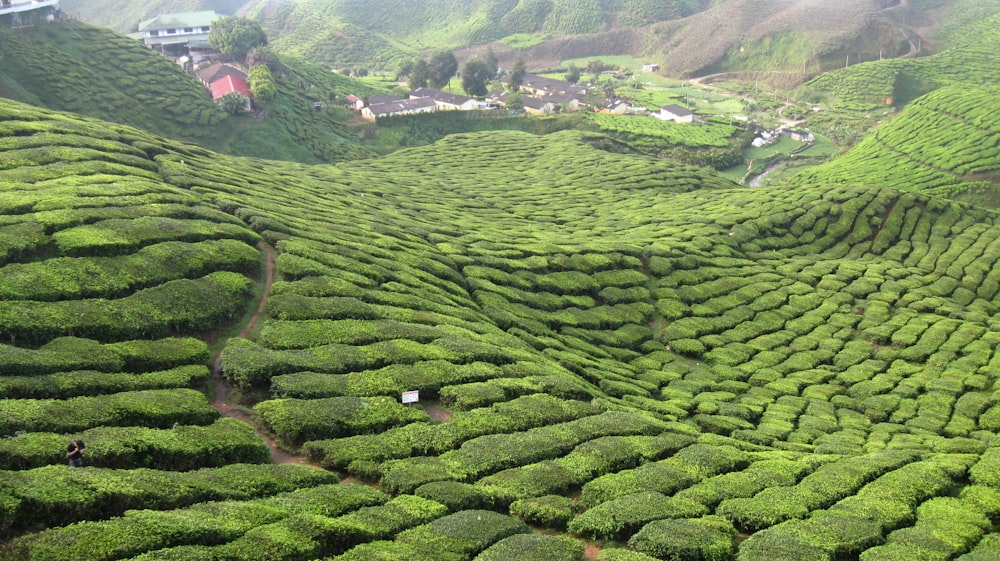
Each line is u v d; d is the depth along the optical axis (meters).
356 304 53.94
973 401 61.84
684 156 168.75
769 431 54.56
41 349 39.53
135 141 80.31
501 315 66.38
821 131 199.38
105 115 122.12
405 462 37.50
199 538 27.91
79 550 25.62
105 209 56.34
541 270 80.38
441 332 53.84
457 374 47.91
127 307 45.44
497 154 152.00
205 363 44.12
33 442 31.28
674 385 63.78
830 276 91.06
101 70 131.62
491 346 54.12
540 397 47.62
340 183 106.56
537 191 125.75
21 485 27.97
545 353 60.91
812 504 38.09
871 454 46.88
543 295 75.25
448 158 147.25
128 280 48.31
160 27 179.50
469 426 42.12
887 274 92.44
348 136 158.75
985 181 135.00
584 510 36.06
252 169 93.06
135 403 36.47
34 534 26.50
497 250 83.00
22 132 70.81
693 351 71.62
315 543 28.98
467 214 103.62
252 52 164.88
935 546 33.97
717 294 83.88
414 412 42.84
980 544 34.78
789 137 194.75
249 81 147.50
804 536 33.94
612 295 79.19
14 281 44.16
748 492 39.00
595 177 135.12
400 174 129.25
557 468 38.84
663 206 117.12
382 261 66.25
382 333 51.06
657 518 34.66
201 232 57.06
